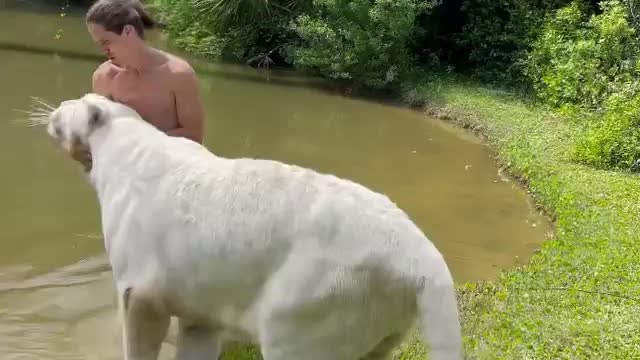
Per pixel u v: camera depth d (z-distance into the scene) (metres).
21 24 16.98
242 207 2.40
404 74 13.66
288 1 15.31
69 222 6.26
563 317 4.74
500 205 8.07
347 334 2.31
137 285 2.63
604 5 12.07
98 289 5.05
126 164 2.74
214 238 2.42
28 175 7.24
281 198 2.36
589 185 8.13
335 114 11.80
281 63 15.38
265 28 15.24
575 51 11.77
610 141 9.17
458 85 13.51
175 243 2.51
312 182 2.38
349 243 2.25
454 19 15.50
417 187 8.53
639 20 11.91
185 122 3.41
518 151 9.59
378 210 2.31
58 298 4.88
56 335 4.36
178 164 2.62
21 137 8.34
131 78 3.34
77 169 7.43
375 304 2.27
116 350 4.18
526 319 4.69
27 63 12.77
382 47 13.26
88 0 20.00
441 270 2.23
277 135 10.25
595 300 5.03
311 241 2.28
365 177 8.76
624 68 11.14
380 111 12.23
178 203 2.53
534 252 6.62
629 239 6.38
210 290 2.48
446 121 11.75
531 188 8.41
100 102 2.98
